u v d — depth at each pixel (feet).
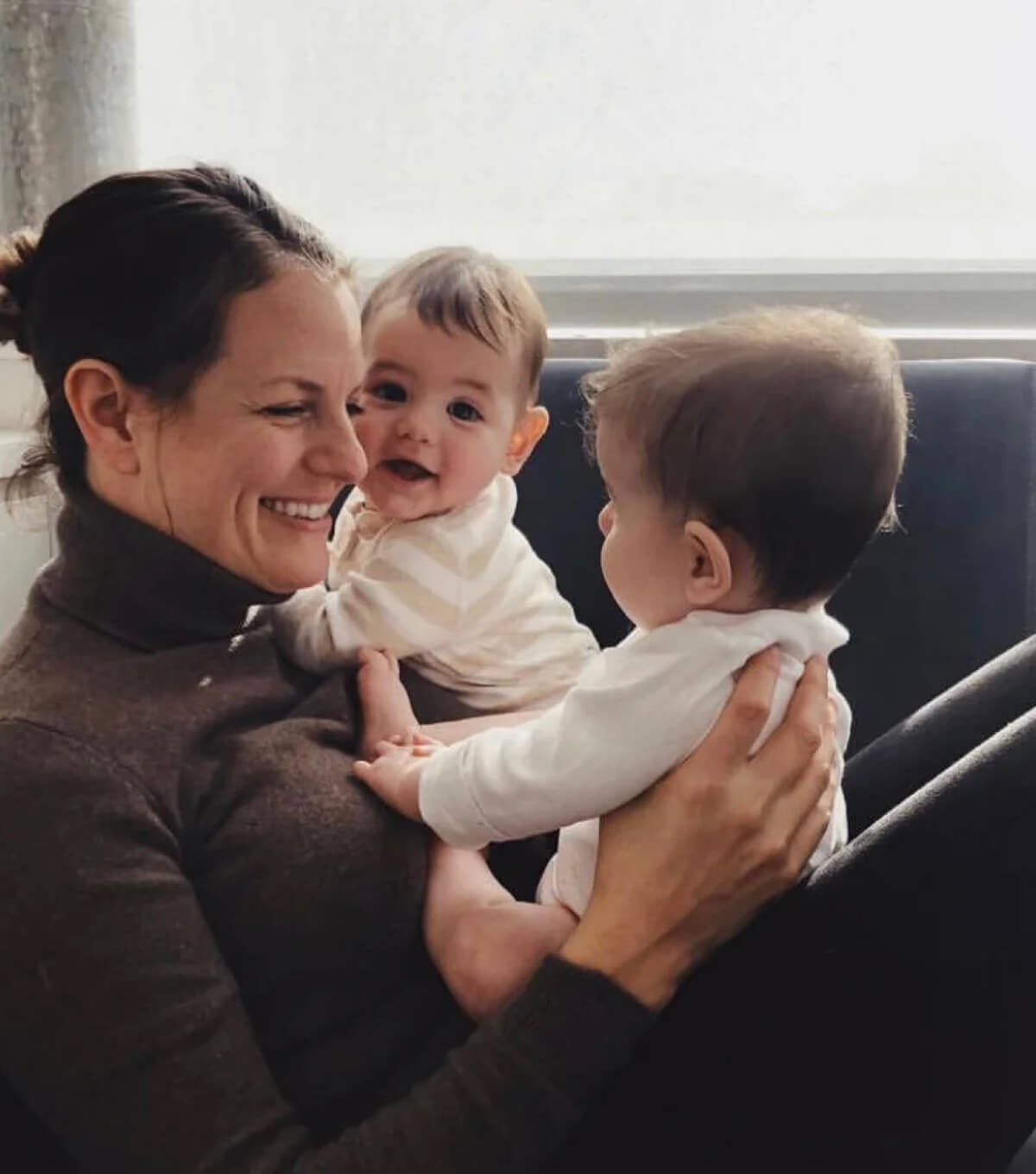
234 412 2.78
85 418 2.79
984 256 5.50
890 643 4.64
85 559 2.85
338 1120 2.81
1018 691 3.42
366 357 3.73
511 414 3.87
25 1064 2.50
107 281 2.70
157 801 2.61
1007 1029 2.45
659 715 2.67
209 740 2.80
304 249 2.85
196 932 2.55
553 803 2.72
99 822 2.50
